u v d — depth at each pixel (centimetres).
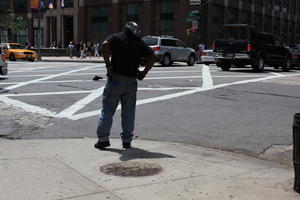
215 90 1245
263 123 814
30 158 559
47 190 436
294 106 1003
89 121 816
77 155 577
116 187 447
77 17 5831
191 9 4588
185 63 2986
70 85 1342
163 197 421
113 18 5206
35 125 777
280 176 505
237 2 5341
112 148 620
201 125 790
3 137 699
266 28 6334
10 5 6800
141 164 535
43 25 6531
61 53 4769
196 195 428
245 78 1608
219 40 2030
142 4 4950
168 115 877
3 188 440
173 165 535
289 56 2236
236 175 502
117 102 605
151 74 1736
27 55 3441
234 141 682
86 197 417
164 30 4812
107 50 576
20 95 1137
